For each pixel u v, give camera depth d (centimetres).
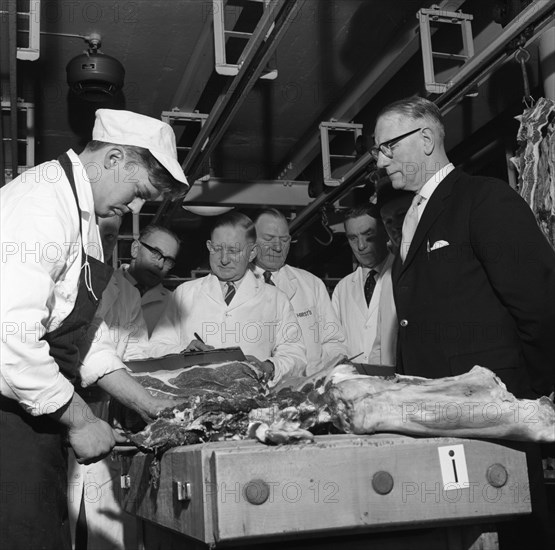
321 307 408
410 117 256
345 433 183
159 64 533
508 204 223
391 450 158
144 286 405
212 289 360
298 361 339
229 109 437
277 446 153
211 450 151
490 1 437
